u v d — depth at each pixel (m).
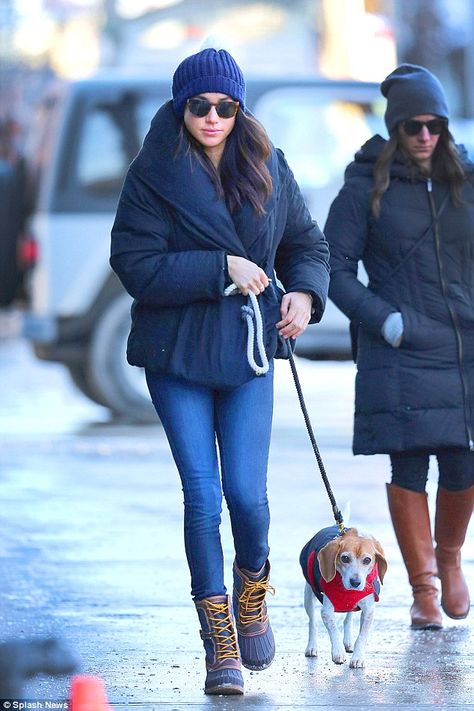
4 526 14.38
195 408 8.74
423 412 10.41
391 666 9.31
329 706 8.35
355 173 10.75
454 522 10.61
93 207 21.61
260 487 8.73
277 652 9.70
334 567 8.95
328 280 9.12
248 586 8.95
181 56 37.00
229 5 37.38
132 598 11.29
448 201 10.48
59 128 21.66
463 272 10.50
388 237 10.50
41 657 7.75
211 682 8.60
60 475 17.77
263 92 21.92
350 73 35.34
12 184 22.62
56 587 11.68
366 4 36.47
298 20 37.50
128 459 19.09
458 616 10.60
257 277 8.49
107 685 8.81
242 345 8.61
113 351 21.89
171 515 14.94
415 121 10.35
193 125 8.51
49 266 21.56
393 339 10.38
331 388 26.95
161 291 8.52
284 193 8.91
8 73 52.62
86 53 53.31
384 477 17.27
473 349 10.50
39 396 26.95
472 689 8.73
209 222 8.56
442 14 41.41
